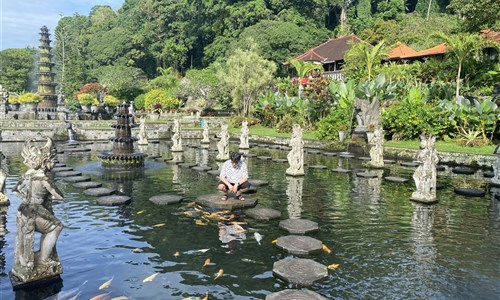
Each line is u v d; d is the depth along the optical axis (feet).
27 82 188.75
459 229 23.80
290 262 17.87
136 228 23.02
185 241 20.93
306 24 185.26
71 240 20.81
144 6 232.73
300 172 43.24
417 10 193.26
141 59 226.58
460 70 79.36
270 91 110.42
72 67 186.29
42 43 133.80
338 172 46.24
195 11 219.82
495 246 20.75
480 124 63.46
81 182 36.45
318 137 80.23
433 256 19.27
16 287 15.17
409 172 46.80
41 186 15.55
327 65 142.00
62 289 15.28
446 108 67.82
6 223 23.58
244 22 190.90
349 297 14.88
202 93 145.59
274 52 163.63
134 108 152.97
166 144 84.17
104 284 15.74
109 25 261.24
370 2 206.28
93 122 103.30
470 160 54.75
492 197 32.91
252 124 111.86
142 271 17.10
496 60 88.07
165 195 31.27
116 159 46.44
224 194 29.07
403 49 117.29
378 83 79.05
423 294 15.19
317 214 26.96
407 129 70.38
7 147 72.49
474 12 62.13
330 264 18.16
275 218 25.58
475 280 16.52
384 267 17.84
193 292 15.25
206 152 67.00
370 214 27.12
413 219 25.94
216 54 195.00
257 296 14.98
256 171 46.50
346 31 178.70
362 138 72.64
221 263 18.10
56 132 91.04
